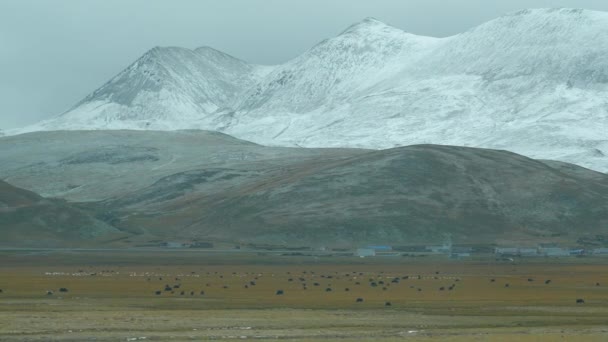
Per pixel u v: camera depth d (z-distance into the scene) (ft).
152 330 469.98
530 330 482.28
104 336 443.73
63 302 632.38
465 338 441.27
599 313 579.48
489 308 609.01
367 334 458.09
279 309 590.96
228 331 468.75
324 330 476.54
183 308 593.83
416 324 508.53
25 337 437.17
